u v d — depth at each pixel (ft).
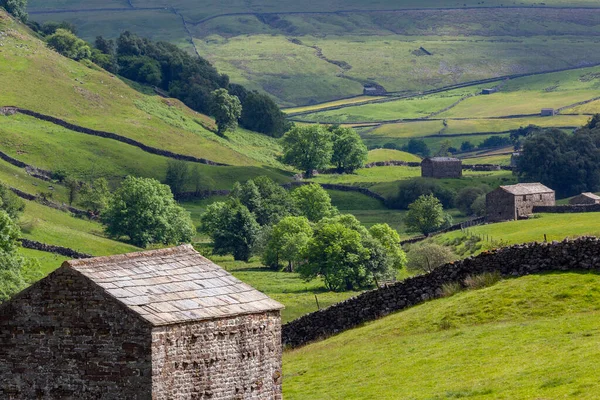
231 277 128.16
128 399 112.88
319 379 187.42
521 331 184.85
